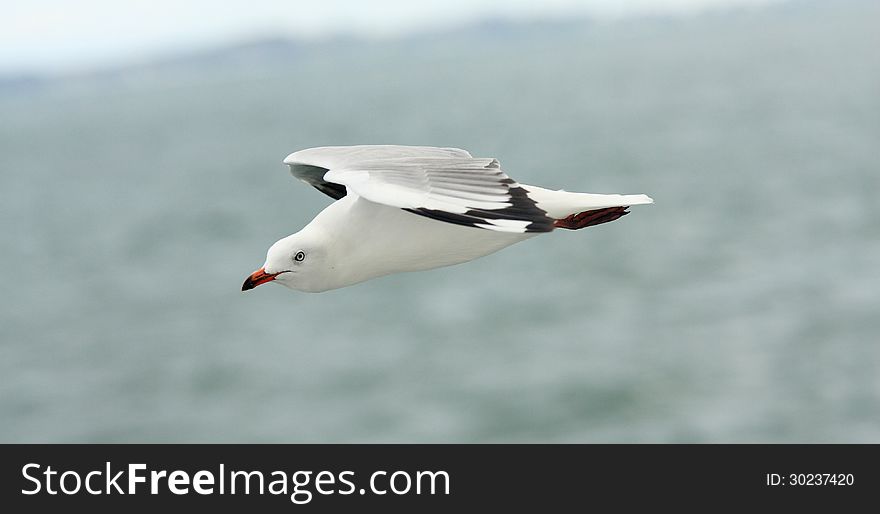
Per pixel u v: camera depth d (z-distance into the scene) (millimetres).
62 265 35781
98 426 18641
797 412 16172
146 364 21984
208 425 18094
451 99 122750
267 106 160000
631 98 100062
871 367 17562
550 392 17688
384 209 5285
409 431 16812
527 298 23953
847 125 59656
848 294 21766
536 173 46969
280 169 63469
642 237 29766
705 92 99125
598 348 19750
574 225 5758
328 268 5371
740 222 31016
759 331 19875
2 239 44094
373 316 23734
